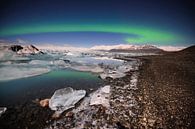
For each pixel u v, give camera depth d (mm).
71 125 6371
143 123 6617
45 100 8586
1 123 6434
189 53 52844
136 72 18797
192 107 8336
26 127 6203
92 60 35125
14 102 8680
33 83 12922
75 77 16188
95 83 13781
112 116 7180
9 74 15008
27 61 23172
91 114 7371
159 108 8086
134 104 8555
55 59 29219
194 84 12883
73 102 8727
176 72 18203
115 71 19531
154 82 13430
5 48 28672
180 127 6395
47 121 6688
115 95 10016
